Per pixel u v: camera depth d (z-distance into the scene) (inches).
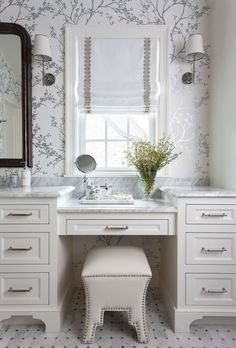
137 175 76.9
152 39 77.8
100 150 81.6
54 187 72.9
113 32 77.3
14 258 58.5
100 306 53.7
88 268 53.9
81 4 77.4
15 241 58.4
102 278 52.8
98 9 77.5
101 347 54.1
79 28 77.2
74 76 77.8
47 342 55.8
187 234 58.2
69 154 77.9
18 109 75.9
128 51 77.8
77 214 59.1
